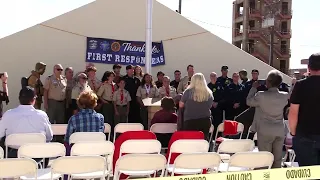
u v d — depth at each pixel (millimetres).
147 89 8047
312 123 3348
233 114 8469
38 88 7598
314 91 3340
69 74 7781
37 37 9258
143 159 3748
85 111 4691
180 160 3828
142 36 10078
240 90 8500
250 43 42625
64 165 3543
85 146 4070
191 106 5141
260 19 43000
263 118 4375
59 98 7418
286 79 10883
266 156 3971
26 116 4484
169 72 10266
